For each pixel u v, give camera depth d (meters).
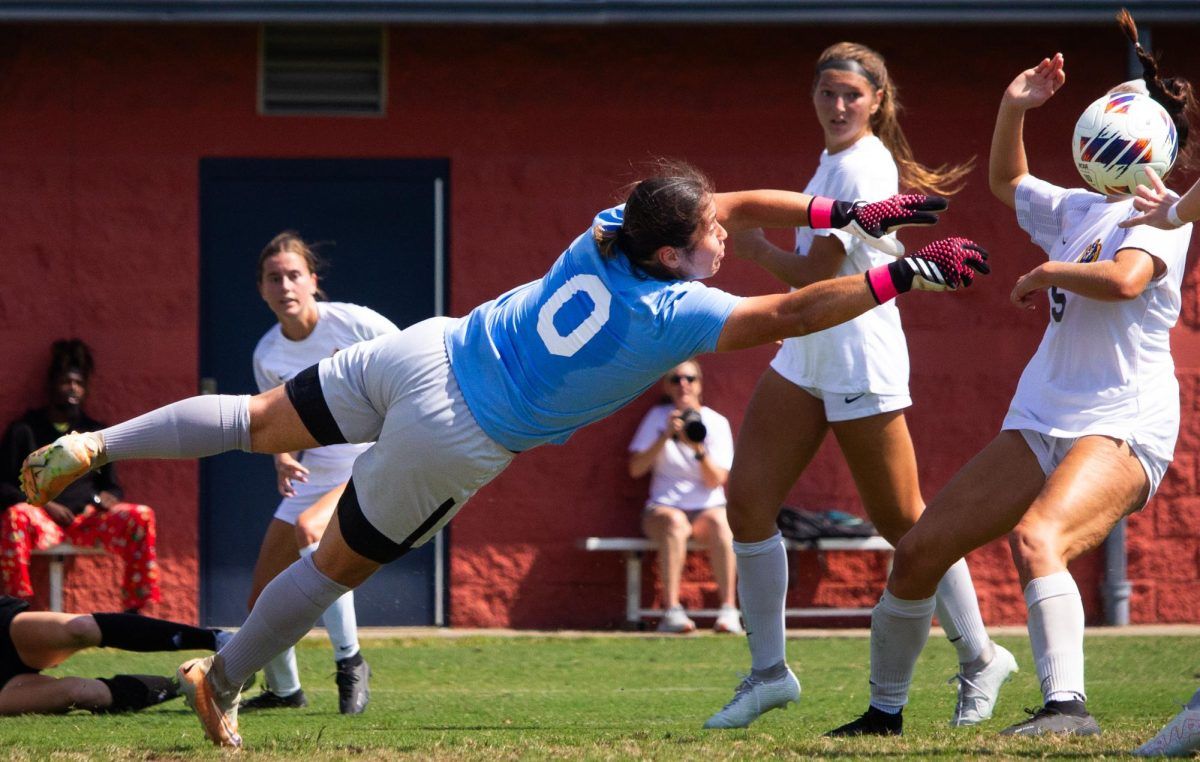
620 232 15.39
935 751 15.57
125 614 22.89
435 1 34.94
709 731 19.31
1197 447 38.53
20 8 34.72
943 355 38.88
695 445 36.75
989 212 38.75
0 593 35.78
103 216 38.06
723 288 38.38
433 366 15.56
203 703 16.69
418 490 15.62
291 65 38.38
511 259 38.47
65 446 15.77
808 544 37.38
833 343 20.25
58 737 19.00
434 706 24.12
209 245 38.25
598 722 21.56
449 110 38.44
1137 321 17.23
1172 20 35.69
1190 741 14.97
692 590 38.12
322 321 24.81
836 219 17.88
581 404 15.50
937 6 35.28
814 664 30.45
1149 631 36.88
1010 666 20.80
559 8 35.09
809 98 38.62
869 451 20.64
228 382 38.19
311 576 16.23
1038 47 38.72
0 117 38.03
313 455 24.61
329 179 38.41
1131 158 17.17
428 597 38.38
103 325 38.00
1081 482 16.81
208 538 37.91
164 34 38.19
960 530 17.55
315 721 21.72
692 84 38.62
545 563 38.28
